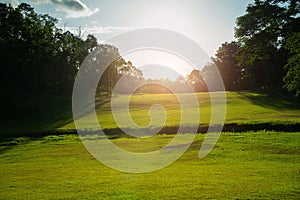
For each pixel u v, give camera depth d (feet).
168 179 44.42
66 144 92.17
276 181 41.34
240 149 70.08
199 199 34.76
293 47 86.63
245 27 85.15
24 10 191.72
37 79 195.11
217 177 44.42
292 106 163.94
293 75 91.91
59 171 54.03
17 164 64.59
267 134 90.68
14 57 178.50
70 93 224.53
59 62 211.41
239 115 133.28
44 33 191.72
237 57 92.07
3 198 38.45
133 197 36.01
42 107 199.11
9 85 193.16
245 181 41.68
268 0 83.56
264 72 232.32
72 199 36.47
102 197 36.55
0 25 182.80
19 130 135.23
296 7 80.69
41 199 37.11
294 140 78.89
